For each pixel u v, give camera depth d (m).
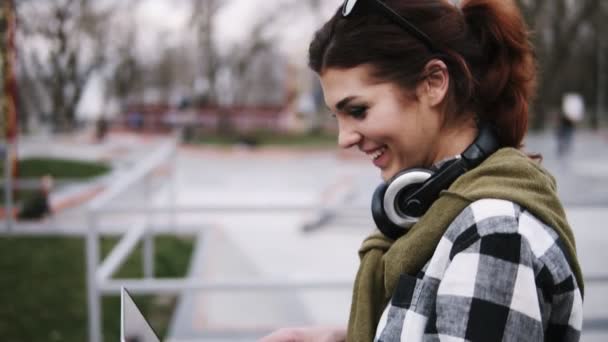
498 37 1.03
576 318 0.94
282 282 2.97
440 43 0.99
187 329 4.39
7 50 8.55
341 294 5.30
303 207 3.52
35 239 7.46
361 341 1.00
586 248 6.83
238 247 7.34
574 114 16.53
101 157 19.20
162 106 36.72
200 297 5.14
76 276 5.80
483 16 1.04
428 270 0.91
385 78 0.97
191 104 31.42
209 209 3.43
